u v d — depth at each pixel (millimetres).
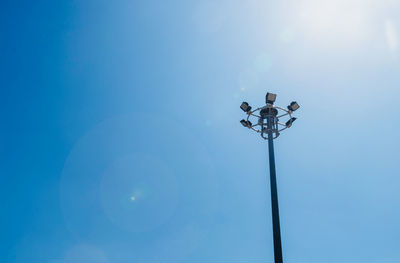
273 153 10234
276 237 8570
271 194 9453
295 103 10992
